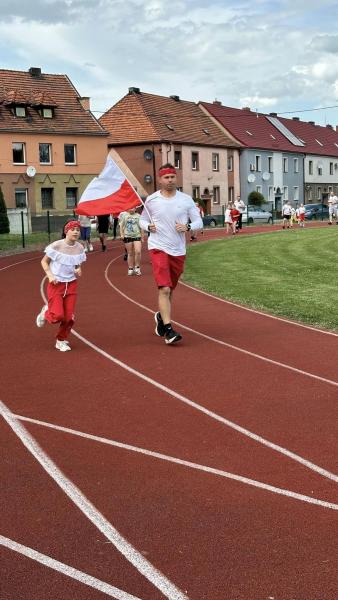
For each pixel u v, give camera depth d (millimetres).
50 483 4730
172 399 6672
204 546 3834
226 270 18688
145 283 16250
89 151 52719
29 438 5625
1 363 8180
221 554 3744
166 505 4363
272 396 6746
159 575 3547
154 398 6707
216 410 6320
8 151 48656
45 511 4297
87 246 26312
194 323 10836
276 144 72000
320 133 85312
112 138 57531
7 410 6359
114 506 4355
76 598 3350
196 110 66125
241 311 11984
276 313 11695
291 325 10602
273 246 26500
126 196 9250
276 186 71812
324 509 4277
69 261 8578
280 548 3795
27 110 50719
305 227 44594
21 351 8820
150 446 5418
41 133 50031
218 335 9820
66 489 4625
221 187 63531
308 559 3672
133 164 57094
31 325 10695
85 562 3676
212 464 5039
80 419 6090
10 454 5277
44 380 7391
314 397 6699
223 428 5828
